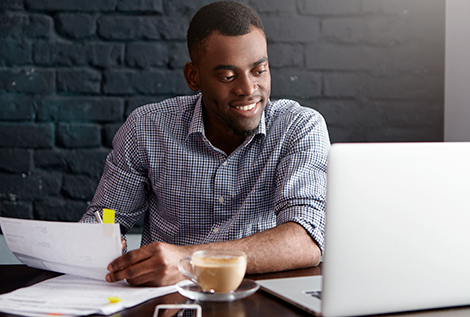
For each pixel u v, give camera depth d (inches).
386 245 24.6
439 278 25.4
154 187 49.8
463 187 25.5
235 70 41.9
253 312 26.0
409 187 24.8
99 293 29.2
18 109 65.1
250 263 33.9
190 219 49.0
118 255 30.3
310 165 44.1
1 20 65.0
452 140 67.4
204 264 28.2
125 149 49.2
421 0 68.6
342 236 24.1
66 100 65.5
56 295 28.7
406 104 68.7
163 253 30.5
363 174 24.3
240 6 43.0
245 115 43.4
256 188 47.2
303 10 67.3
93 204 49.8
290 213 39.3
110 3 65.7
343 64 68.0
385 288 24.7
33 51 65.3
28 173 65.0
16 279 34.0
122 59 65.9
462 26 64.9
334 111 68.0
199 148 48.4
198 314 25.1
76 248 31.0
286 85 67.2
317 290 29.1
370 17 68.3
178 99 51.4
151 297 28.5
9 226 33.6
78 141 65.6
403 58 68.7
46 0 65.4
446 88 68.4
